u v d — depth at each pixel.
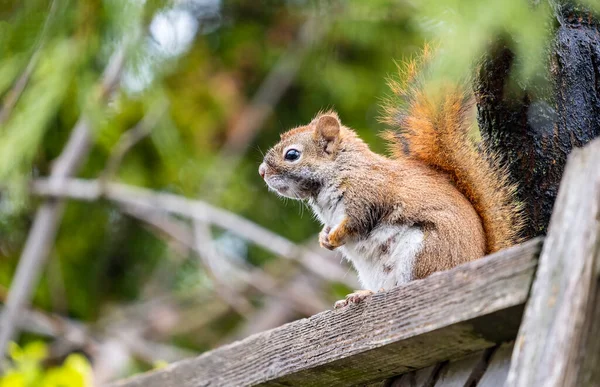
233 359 7.05
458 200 7.02
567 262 4.46
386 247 7.20
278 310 17.05
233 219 14.26
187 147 16.09
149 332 16.78
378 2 11.39
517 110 6.66
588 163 4.60
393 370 5.88
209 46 17.31
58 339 16.19
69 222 16.58
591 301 4.36
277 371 6.37
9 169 11.02
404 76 7.70
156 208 14.05
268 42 17.44
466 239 6.79
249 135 17.16
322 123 8.16
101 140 14.93
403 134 7.72
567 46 6.62
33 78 10.89
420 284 5.39
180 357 15.38
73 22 10.11
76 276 16.97
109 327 16.20
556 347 4.33
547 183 6.65
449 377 5.50
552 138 6.62
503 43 6.45
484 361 5.30
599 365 4.34
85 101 10.97
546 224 6.64
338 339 5.89
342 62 16.50
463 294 5.05
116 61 11.56
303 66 17.09
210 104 16.83
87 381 10.42
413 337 5.30
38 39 10.02
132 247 17.23
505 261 4.88
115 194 13.87
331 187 7.83
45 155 14.76
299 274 16.70
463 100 7.45
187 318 17.08
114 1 9.91
